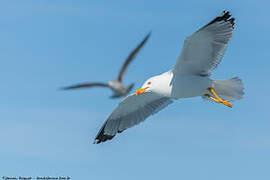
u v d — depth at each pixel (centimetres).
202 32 1124
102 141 1495
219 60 1203
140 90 1298
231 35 1174
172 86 1265
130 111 1441
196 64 1227
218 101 1301
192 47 1165
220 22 1135
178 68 1247
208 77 1273
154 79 1297
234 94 1314
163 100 1431
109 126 1475
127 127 1456
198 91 1277
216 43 1174
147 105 1426
